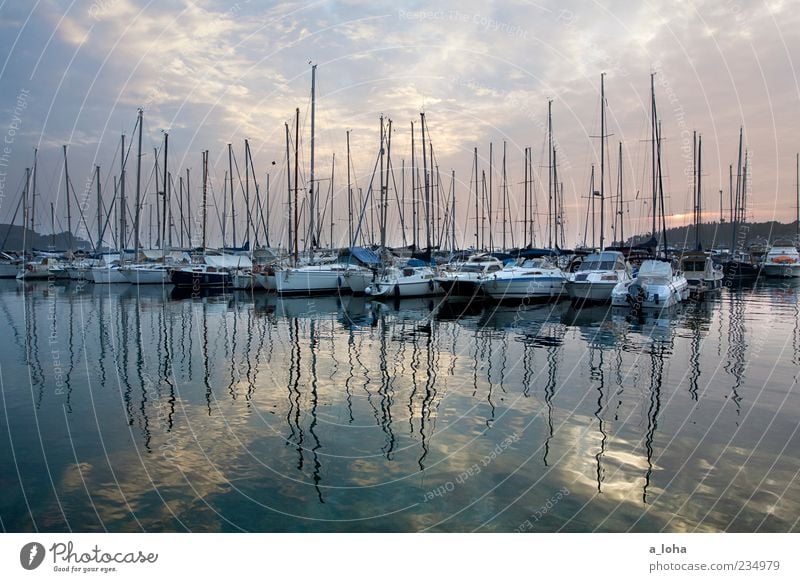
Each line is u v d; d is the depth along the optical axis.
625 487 6.70
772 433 8.41
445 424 9.17
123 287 42.53
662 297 25.17
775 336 17.41
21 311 26.34
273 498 6.57
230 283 40.44
